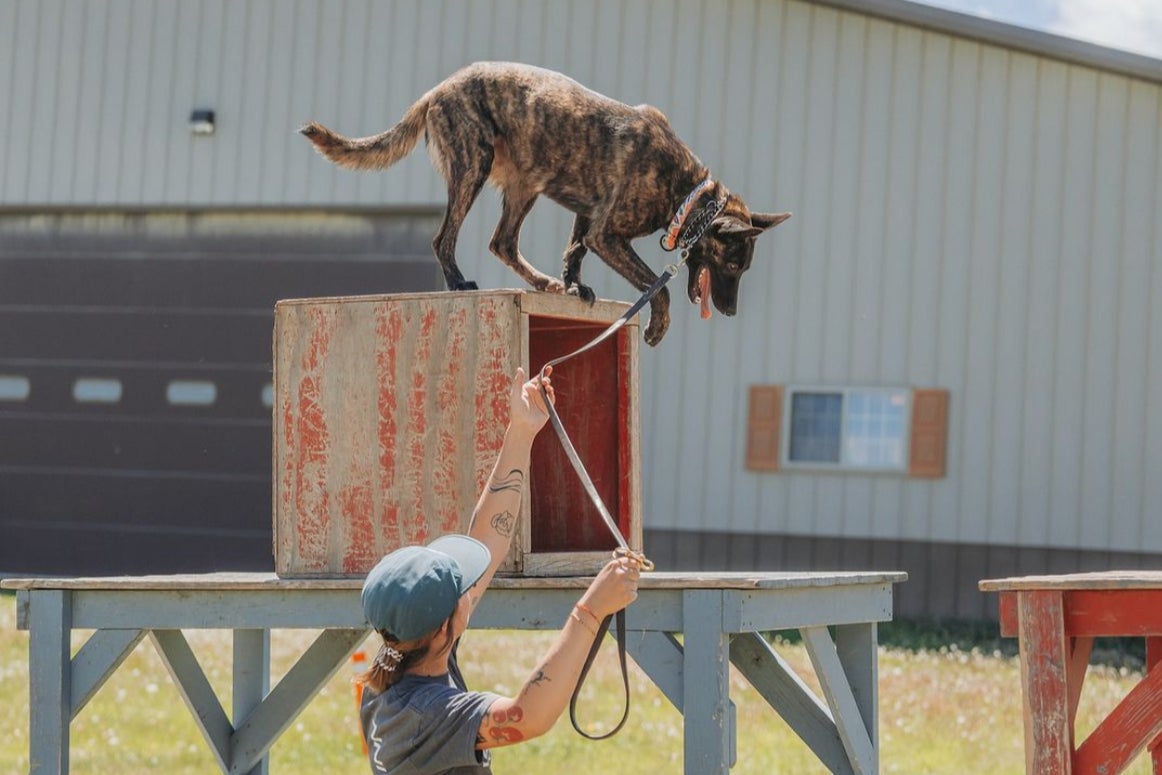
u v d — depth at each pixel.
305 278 14.11
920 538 12.85
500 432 4.05
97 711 8.68
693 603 3.72
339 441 4.25
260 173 14.14
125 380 14.63
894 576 4.57
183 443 14.45
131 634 4.28
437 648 2.96
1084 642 4.12
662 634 3.81
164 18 14.36
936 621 12.67
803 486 13.09
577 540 4.64
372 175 13.90
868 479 12.97
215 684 9.22
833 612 4.26
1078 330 12.55
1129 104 12.48
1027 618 3.96
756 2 13.14
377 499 4.20
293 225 14.16
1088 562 12.49
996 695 9.43
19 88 14.66
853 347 12.98
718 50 13.23
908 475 12.88
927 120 12.85
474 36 13.71
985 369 12.73
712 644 3.70
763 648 4.53
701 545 13.27
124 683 9.44
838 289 13.02
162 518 14.48
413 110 4.73
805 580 3.92
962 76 12.77
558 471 4.69
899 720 8.63
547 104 4.56
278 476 4.34
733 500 13.23
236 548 14.29
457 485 4.10
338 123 13.96
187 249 14.45
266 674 5.42
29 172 14.65
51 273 14.80
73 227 14.73
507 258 4.78
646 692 9.27
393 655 2.94
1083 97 12.55
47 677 4.27
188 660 4.92
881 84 12.92
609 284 13.34
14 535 14.84
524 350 4.07
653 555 13.35
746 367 13.21
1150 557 12.35
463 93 4.58
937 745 8.07
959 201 12.78
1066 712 3.89
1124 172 12.49
